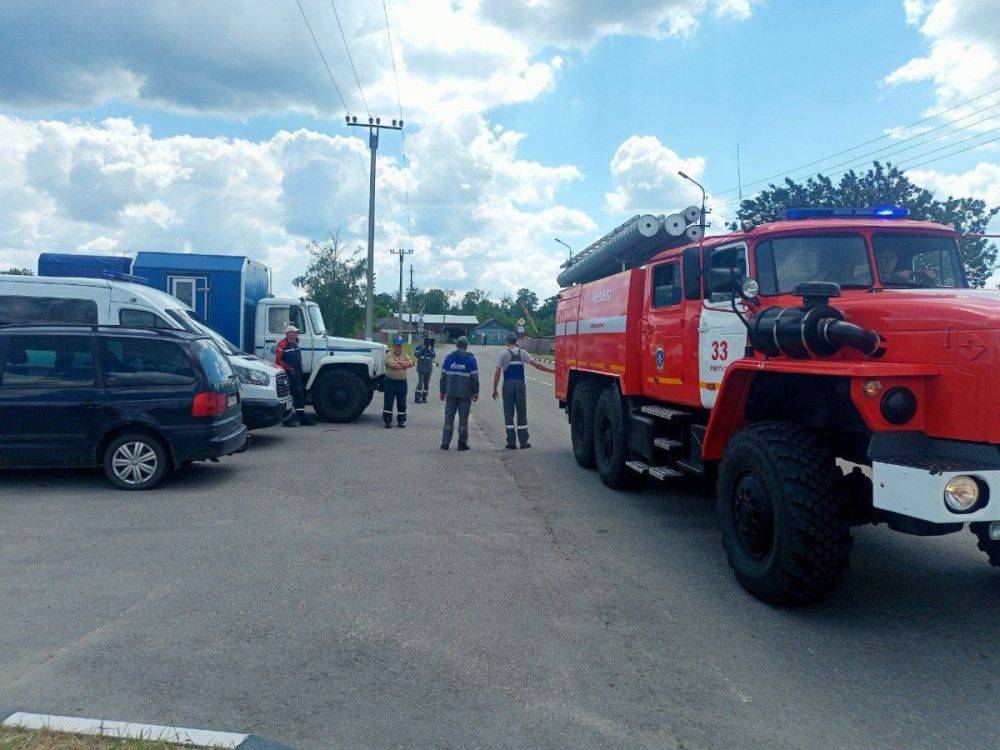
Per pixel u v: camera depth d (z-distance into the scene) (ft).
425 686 12.75
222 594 16.94
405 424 50.16
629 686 12.87
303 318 50.42
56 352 27.58
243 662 13.51
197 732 10.77
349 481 30.12
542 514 25.17
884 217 21.39
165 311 38.11
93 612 15.76
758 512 16.80
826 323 15.67
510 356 39.47
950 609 16.62
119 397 27.50
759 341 17.92
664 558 20.33
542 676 13.20
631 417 27.37
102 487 28.19
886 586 18.11
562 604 16.75
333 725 11.40
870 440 15.34
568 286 39.81
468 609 16.33
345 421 50.70
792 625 15.67
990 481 13.37
